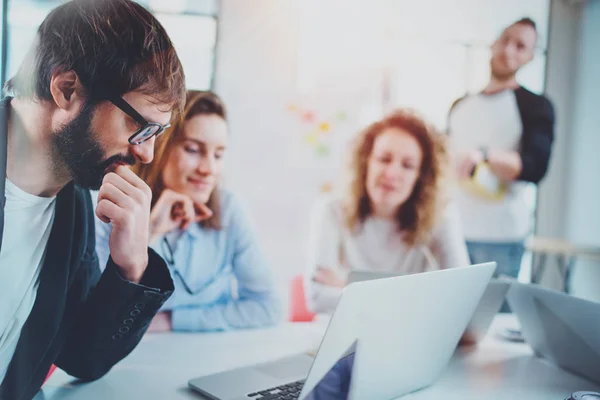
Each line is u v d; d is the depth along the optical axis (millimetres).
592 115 2393
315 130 2115
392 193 2191
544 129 2334
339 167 2152
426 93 2217
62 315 1172
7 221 1154
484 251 2295
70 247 1205
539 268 2377
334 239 2160
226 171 1971
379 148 2178
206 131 1882
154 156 1741
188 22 1846
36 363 1118
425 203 2223
